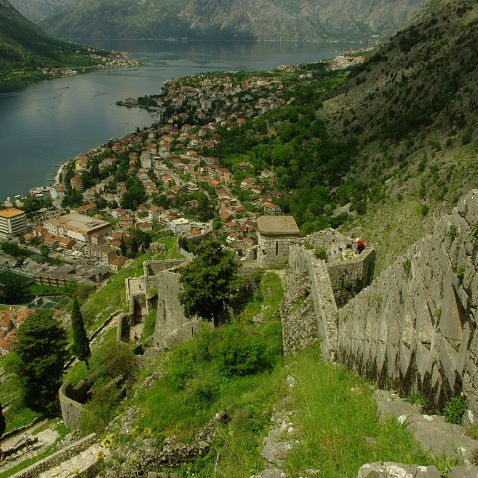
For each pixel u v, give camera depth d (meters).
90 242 159.25
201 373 25.36
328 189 150.12
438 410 13.38
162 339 36.31
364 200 108.44
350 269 27.42
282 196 160.88
